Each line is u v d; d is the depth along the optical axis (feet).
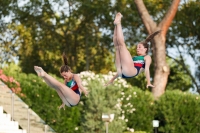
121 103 122.83
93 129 111.86
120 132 112.47
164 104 125.18
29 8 178.29
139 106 124.57
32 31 181.37
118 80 123.13
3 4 174.29
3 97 96.94
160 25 145.28
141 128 124.88
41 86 118.01
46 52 186.19
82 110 118.52
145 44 41.81
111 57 193.88
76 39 185.26
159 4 177.58
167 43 188.65
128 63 39.45
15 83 113.09
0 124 90.94
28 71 189.47
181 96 125.49
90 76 121.80
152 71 192.34
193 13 181.16
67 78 42.60
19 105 94.84
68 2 181.47
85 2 173.99
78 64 193.06
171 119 123.75
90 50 190.70
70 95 41.83
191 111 124.47
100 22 183.21
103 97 113.09
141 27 184.55
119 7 176.65
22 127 92.94
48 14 181.98
